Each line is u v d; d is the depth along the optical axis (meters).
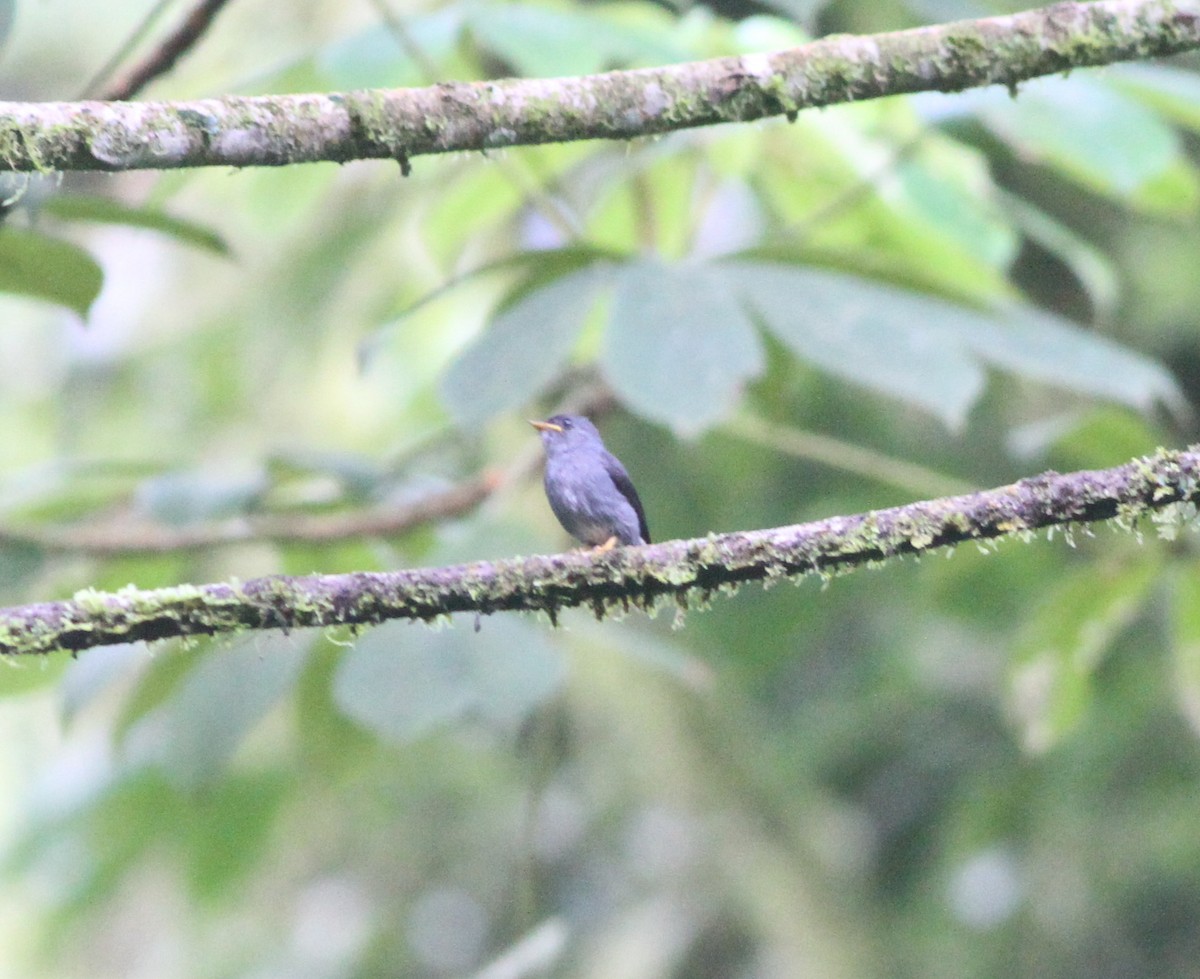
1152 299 14.59
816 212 11.73
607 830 16.12
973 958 14.31
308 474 10.20
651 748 13.38
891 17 12.36
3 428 18.25
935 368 7.68
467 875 16.38
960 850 14.48
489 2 9.21
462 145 6.03
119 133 5.68
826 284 8.07
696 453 14.26
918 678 15.16
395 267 13.95
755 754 13.81
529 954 9.13
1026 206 11.22
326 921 16.28
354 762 9.59
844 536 6.01
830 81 6.22
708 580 6.06
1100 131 9.34
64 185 12.30
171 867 13.86
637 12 10.86
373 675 7.60
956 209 10.98
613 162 11.79
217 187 13.03
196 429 14.48
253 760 10.11
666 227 12.06
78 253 6.80
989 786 14.56
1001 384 14.69
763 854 13.62
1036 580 12.52
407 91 5.98
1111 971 14.09
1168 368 14.66
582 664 13.12
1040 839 14.45
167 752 8.34
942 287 8.42
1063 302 15.02
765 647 13.45
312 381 14.20
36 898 11.11
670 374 7.37
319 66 8.87
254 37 13.11
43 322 18.50
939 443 14.53
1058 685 9.91
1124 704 14.12
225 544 9.70
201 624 5.71
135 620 5.68
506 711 7.49
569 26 8.74
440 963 16.23
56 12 20.19
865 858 15.05
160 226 7.23
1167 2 6.25
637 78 6.14
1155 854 13.92
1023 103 9.49
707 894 15.03
